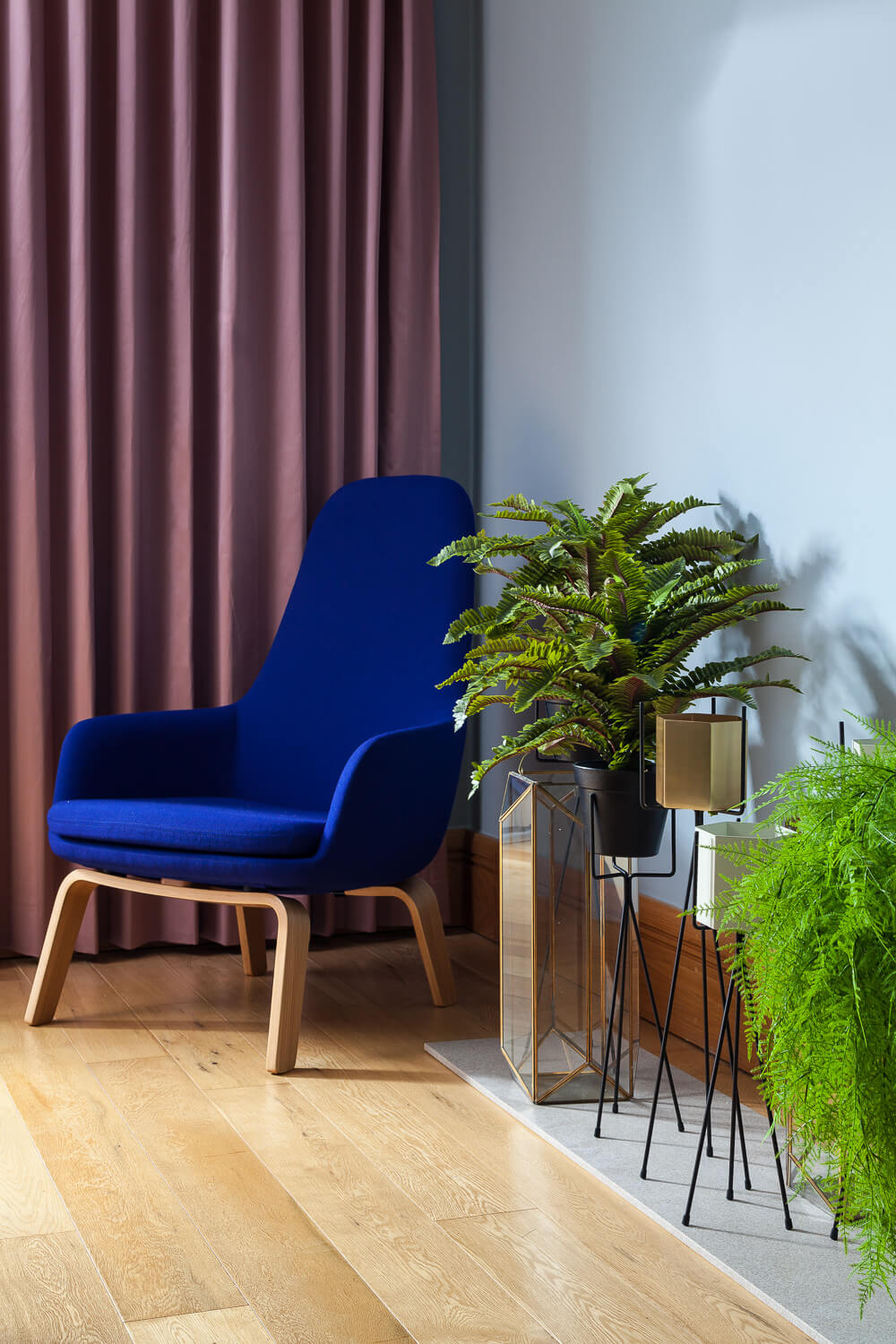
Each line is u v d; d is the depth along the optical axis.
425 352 2.93
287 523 2.76
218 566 2.73
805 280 1.87
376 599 2.52
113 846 2.14
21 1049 2.09
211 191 2.74
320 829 2.04
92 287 2.67
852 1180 1.24
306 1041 2.17
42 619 2.58
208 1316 1.28
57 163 2.61
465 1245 1.43
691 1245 1.42
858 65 1.76
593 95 2.45
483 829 2.98
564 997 1.86
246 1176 1.61
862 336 1.76
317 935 2.89
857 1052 1.18
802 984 1.23
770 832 1.56
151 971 2.59
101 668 2.72
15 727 2.60
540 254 2.67
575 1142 1.70
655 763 1.81
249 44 2.73
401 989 2.49
